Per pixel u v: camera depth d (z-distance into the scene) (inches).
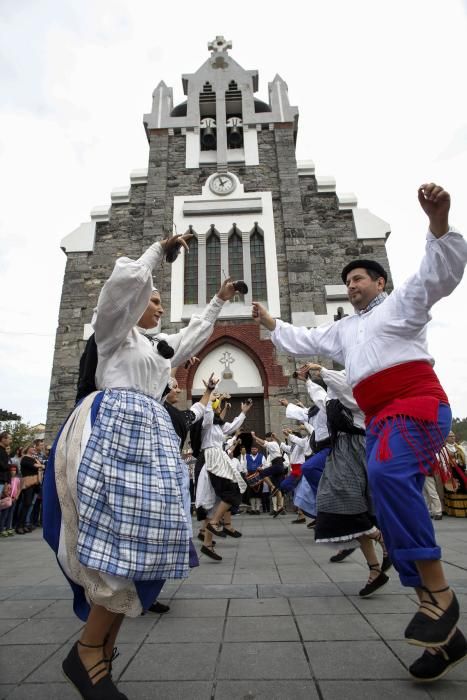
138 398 80.3
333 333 122.5
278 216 627.8
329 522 144.7
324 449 198.5
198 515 257.8
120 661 91.2
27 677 84.8
